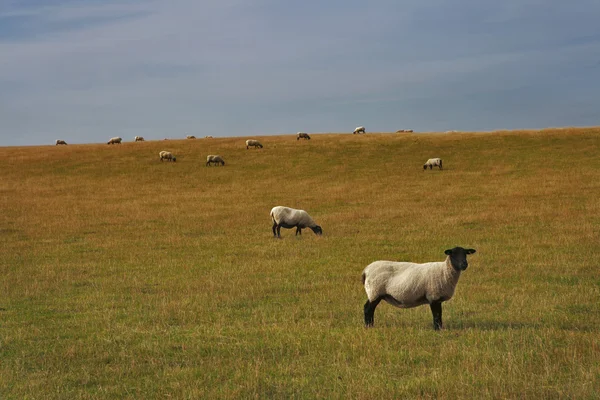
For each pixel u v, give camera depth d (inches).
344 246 992.2
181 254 975.6
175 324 552.7
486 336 448.8
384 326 499.5
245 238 1114.7
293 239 1088.8
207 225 1269.7
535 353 396.5
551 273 725.9
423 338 452.8
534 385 334.0
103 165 2299.5
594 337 433.1
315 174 2016.5
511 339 433.7
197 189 1820.9
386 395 330.6
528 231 1051.9
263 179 1959.9
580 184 1581.0
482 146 2374.5
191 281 759.7
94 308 629.6
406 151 2365.9
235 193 1729.8
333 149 2465.6
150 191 1811.0
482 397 317.7
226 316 576.4
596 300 584.4
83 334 523.2
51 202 1636.3
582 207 1273.4
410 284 476.7
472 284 682.2
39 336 517.7
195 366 410.0
